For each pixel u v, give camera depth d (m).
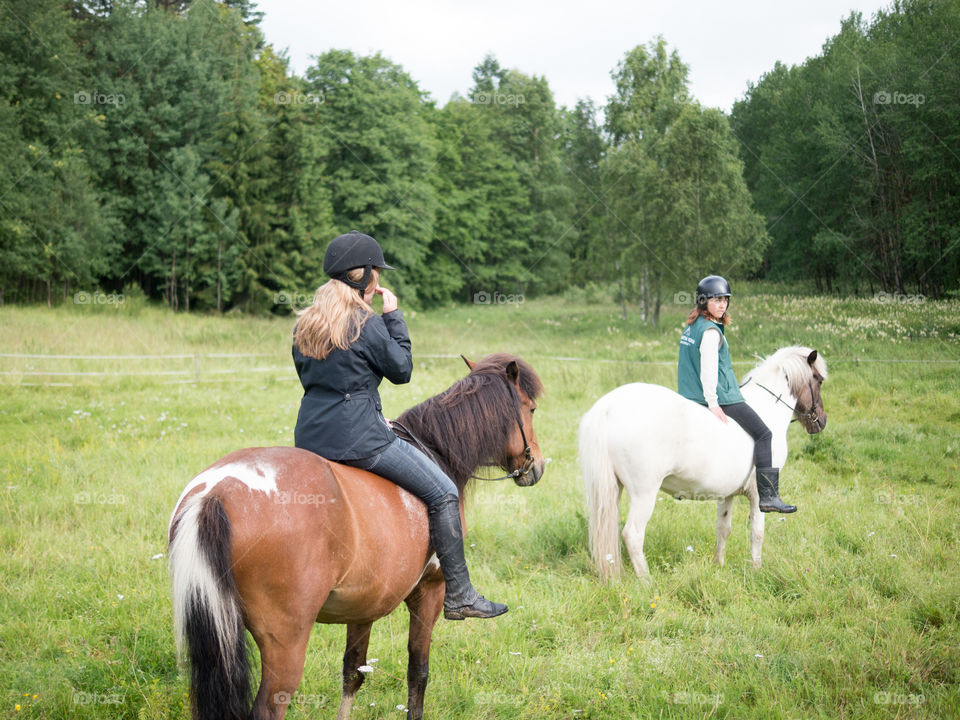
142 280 32.56
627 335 23.38
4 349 16.00
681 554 5.82
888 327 17.58
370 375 3.02
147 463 7.92
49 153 27.41
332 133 36.19
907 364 13.44
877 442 8.93
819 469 8.02
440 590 3.39
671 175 23.98
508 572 5.45
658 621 4.57
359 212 37.03
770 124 41.12
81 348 17.06
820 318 19.92
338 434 2.95
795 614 4.74
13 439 8.97
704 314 5.50
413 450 3.13
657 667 4.04
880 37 29.19
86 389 12.66
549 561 5.76
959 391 11.27
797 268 34.84
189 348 19.44
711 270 23.91
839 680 3.85
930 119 22.30
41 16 27.58
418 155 38.47
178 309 30.86
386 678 3.93
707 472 5.30
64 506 6.39
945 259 23.08
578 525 6.15
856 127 25.86
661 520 6.42
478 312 36.03
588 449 5.29
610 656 4.18
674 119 24.61
